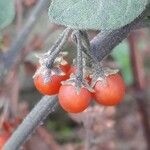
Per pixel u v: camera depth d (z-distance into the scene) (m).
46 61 0.09
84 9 0.07
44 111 0.11
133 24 0.09
